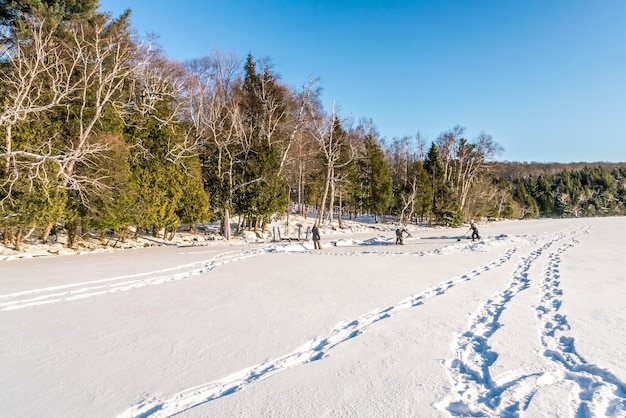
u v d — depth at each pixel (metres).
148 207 21.36
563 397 3.55
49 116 17.62
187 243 24.48
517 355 4.69
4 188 15.07
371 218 53.62
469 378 4.20
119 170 19.19
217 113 28.48
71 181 16.28
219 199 27.62
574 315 6.39
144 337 5.69
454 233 33.34
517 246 19.33
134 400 3.79
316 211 49.41
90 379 4.29
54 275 11.13
